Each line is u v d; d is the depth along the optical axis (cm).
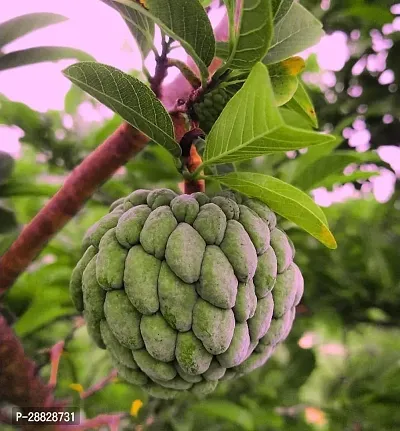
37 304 22
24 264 16
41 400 17
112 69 11
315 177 21
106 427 21
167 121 12
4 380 16
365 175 22
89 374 28
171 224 12
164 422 25
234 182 13
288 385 34
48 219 15
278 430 29
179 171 14
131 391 27
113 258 12
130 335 12
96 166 14
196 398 26
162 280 12
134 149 14
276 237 13
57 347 18
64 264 25
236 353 12
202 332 12
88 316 13
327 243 13
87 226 33
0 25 17
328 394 37
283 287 13
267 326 13
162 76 14
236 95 11
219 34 15
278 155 26
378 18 30
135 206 13
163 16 12
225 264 12
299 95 16
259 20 11
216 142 12
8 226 19
